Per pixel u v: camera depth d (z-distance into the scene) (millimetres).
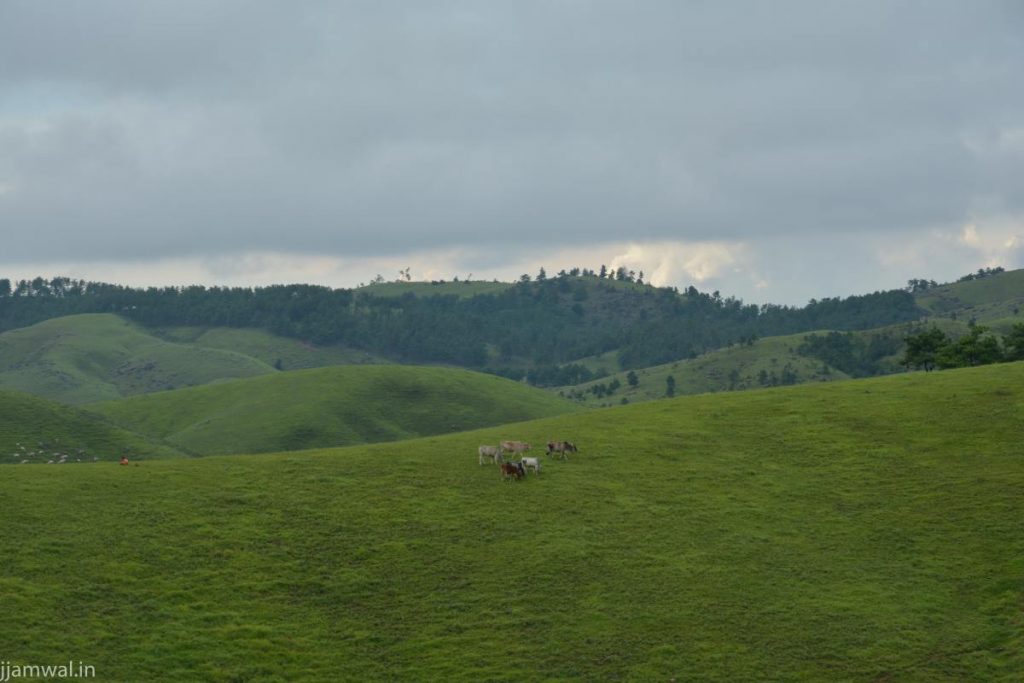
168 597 48062
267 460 70375
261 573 51250
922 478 65125
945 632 47469
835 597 50719
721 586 51688
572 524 58500
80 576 48812
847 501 62406
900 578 52625
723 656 45562
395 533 56750
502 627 47812
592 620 48469
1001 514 58531
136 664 42375
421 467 68625
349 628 47344
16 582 47250
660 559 54344
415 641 46469
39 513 55594
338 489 63219
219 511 58281
